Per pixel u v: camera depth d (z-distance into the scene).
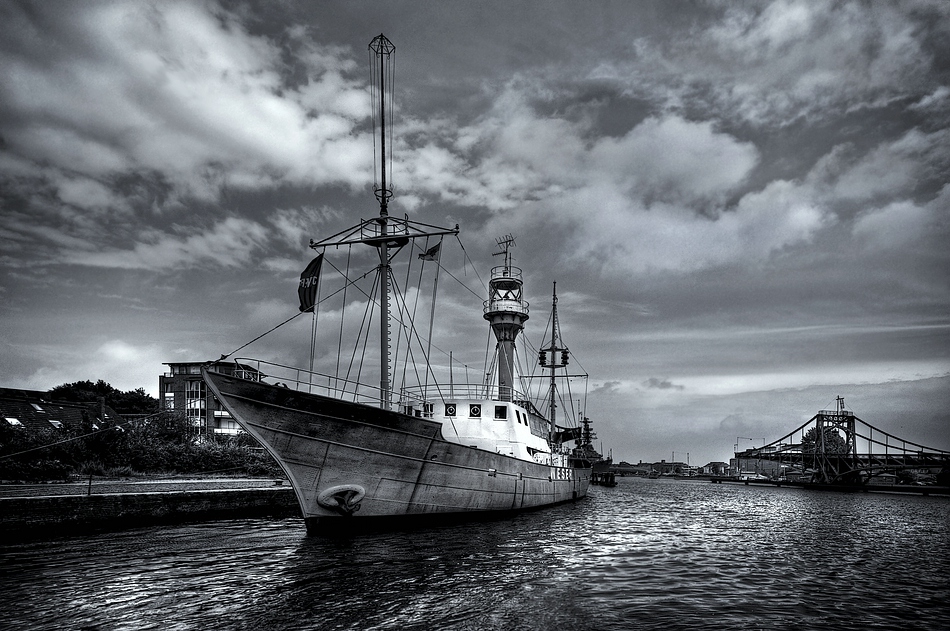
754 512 49.50
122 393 75.31
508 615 13.52
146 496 27.36
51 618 12.89
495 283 43.81
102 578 16.39
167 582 15.94
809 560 22.80
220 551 20.23
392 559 19.03
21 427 42.97
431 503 25.66
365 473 23.33
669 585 17.34
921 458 107.06
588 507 45.59
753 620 13.88
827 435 123.75
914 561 23.14
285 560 18.72
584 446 89.25
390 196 28.98
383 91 29.27
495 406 32.62
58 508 23.80
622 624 13.23
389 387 27.12
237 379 21.17
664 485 129.38
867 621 14.11
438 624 12.77
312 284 26.67
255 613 13.29
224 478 44.91
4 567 17.81
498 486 29.38
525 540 23.92
